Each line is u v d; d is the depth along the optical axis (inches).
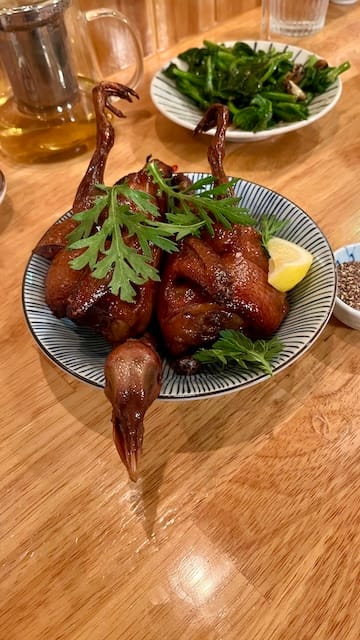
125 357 8.6
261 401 11.1
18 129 16.2
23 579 9.1
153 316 10.8
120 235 10.0
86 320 10.4
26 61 14.8
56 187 16.2
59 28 14.7
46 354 10.3
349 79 19.6
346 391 11.2
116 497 10.0
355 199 15.1
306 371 11.5
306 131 17.6
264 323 10.3
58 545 9.5
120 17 17.0
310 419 10.8
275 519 9.5
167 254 10.8
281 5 21.5
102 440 10.8
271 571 8.9
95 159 12.0
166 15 20.7
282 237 12.5
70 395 11.5
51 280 10.8
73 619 8.6
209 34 22.3
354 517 9.5
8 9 13.6
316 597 8.6
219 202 10.7
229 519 9.6
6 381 11.8
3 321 12.9
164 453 10.5
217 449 10.5
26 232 14.9
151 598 8.8
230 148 17.1
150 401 8.5
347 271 12.4
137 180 11.3
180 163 16.8
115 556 9.3
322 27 22.2
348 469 10.1
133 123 18.3
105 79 20.0
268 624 8.4
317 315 10.4
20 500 10.1
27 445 10.8
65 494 10.1
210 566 9.0
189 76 18.0
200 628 8.4
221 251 10.8
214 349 10.0
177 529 9.5
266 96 17.1
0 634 8.5
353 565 8.9
